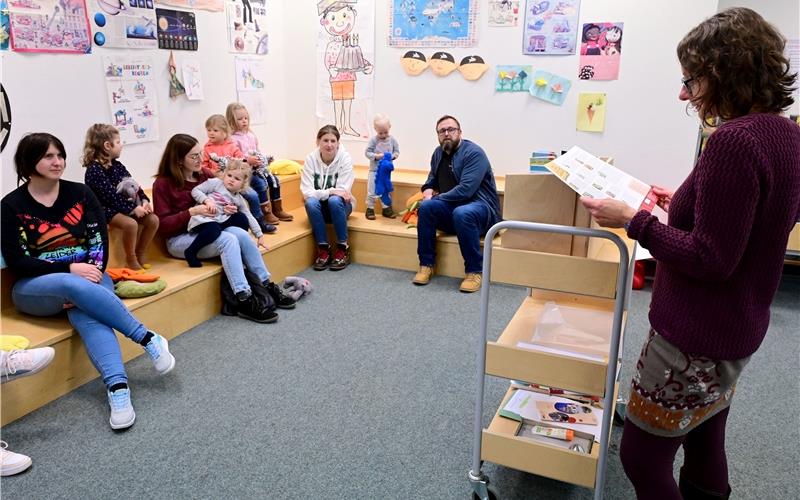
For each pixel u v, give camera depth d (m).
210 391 2.34
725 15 1.13
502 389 2.38
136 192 2.86
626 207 1.28
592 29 3.75
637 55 3.70
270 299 3.04
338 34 4.36
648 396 1.28
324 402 2.27
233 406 2.23
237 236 3.05
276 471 1.87
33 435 2.04
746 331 1.18
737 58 1.09
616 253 2.03
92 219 2.42
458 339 2.83
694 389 1.23
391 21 4.20
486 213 3.54
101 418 2.14
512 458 1.67
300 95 4.61
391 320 3.04
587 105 3.87
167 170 3.08
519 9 3.87
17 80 2.74
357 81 4.40
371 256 3.91
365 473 1.87
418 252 3.61
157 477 1.84
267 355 2.64
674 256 1.15
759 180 1.07
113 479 1.83
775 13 3.59
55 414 2.16
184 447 1.99
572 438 1.73
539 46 3.88
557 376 1.58
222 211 3.12
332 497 1.76
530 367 1.60
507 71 4.00
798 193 1.13
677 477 1.88
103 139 2.76
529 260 1.53
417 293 3.43
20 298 2.32
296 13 4.46
